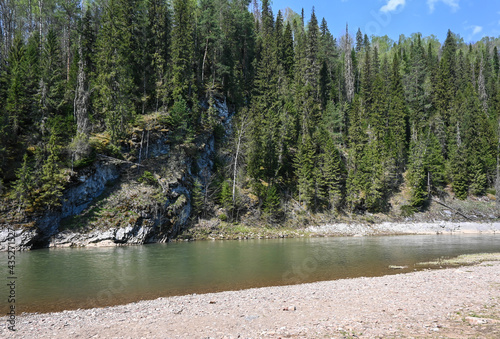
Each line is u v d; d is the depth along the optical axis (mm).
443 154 72812
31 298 14977
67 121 40594
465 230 55094
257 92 68562
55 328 10188
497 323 8828
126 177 41781
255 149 52281
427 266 23344
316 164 57406
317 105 69062
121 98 45250
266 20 87625
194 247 33219
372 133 69750
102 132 44562
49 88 42031
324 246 34438
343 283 17422
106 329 9945
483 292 13633
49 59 44969
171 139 47656
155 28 55500
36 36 49750
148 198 39000
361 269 22281
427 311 10617
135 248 32344
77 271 20844
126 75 47312
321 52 86875
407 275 19359
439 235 49969
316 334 8375
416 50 100000
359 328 8805
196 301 13898
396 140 68562
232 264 23641
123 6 51000
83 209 36312
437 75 83438
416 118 75750
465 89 87500
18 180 31906
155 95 53188
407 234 51844
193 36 61250
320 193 54594
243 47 74375
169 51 56438
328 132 66062
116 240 34656
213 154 55188
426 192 62531
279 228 48281
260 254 28297
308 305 12422
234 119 58656
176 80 51219
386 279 18156
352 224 53375
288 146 59469
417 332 8203
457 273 19328
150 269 21703
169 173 44000
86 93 42500
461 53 105875
